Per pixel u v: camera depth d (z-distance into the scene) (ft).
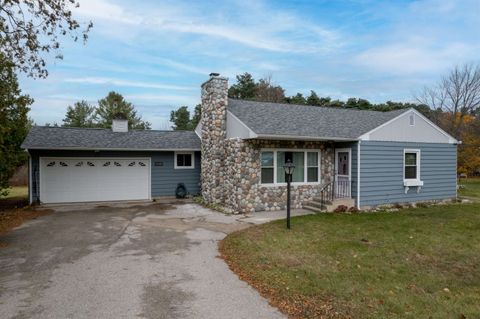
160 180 56.90
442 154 51.03
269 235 29.14
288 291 16.85
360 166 43.68
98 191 53.11
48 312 14.56
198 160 59.41
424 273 19.85
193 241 27.71
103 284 17.97
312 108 55.62
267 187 43.21
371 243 26.45
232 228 32.73
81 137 53.52
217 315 14.29
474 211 42.06
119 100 145.28
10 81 33.12
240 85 134.72
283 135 39.78
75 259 22.62
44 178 50.11
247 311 14.67
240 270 20.26
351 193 44.50
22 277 19.10
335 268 20.52
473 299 16.16
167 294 16.58
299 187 45.14
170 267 20.93
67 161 51.34
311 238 28.07
